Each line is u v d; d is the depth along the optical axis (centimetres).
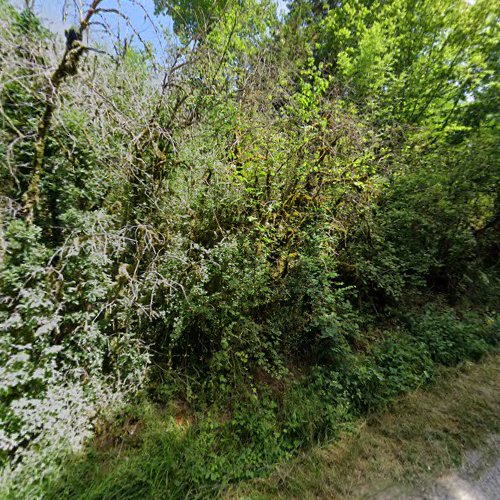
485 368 363
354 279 442
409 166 538
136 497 183
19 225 194
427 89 816
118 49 263
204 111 338
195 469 207
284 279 340
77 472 184
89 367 221
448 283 564
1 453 174
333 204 414
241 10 524
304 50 645
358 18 862
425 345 388
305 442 250
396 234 510
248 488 207
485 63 775
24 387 189
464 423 276
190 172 293
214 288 294
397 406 298
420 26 827
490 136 563
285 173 374
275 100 480
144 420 232
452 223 542
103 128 226
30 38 215
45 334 201
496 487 213
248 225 338
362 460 235
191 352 294
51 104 197
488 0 734
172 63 295
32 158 220
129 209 267
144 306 243
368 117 525
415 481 216
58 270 211
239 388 278
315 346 344
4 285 189
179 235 277
